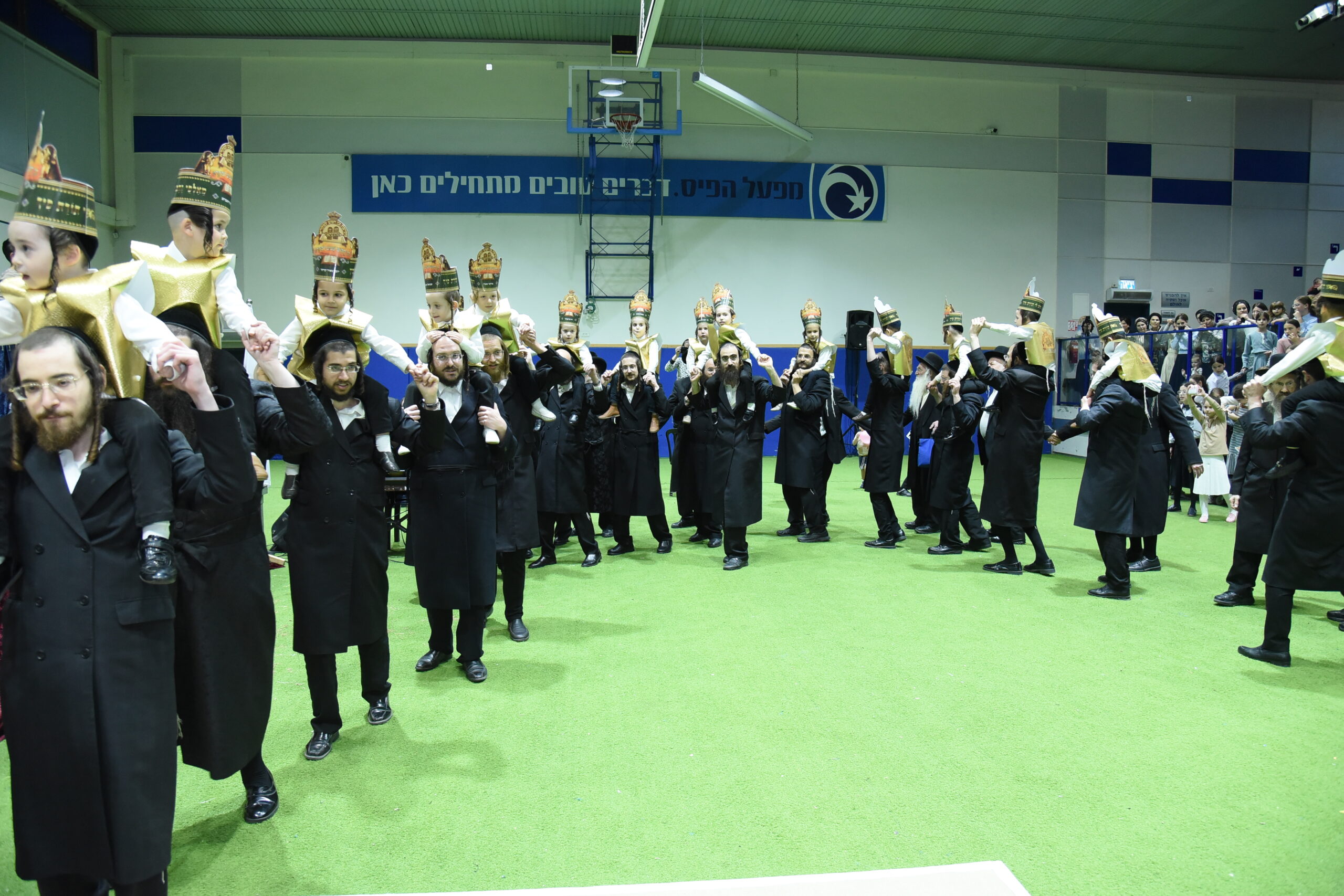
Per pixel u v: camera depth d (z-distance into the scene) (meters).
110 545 1.75
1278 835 2.44
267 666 2.42
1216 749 3.01
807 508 6.85
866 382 14.26
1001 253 14.62
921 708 3.38
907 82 14.34
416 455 3.55
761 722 3.24
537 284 13.74
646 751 3.00
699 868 2.26
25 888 2.25
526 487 4.17
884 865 2.28
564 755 2.97
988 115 14.52
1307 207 15.23
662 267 13.93
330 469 2.86
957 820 2.52
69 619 1.70
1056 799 2.65
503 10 12.44
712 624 4.55
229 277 2.31
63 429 1.68
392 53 13.33
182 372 1.75
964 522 6.57
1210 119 14.98
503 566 4.28
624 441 6.29
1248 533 4.82
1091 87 14.69
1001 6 12.42
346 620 2.90
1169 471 8.46
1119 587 5.05
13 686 1.72
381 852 2.36
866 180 14.30
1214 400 8.15
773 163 14.12
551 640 4.26
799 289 14.23
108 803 1.72
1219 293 15.11
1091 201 14.77
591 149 13.34
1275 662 3.90
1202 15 12.65
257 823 2.51
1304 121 15.16
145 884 1.82
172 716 1.85
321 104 13.33
